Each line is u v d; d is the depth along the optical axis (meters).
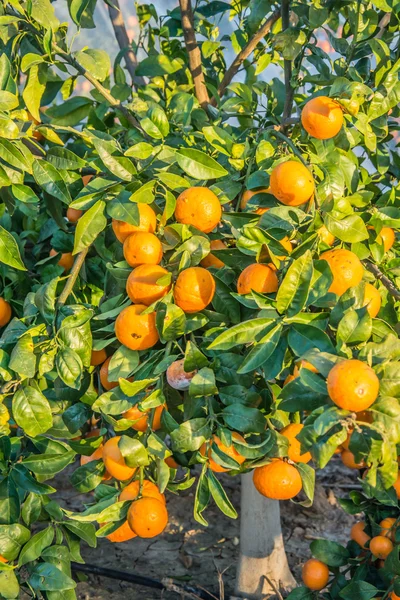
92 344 1.46
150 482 1.45
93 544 1.61
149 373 1.39
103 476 1.56
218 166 1.44
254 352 1.28
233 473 1.39
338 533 2.74
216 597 2.20
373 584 1.84
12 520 1.53
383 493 1.54
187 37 1.97
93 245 1.74
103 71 1.67
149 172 1.48
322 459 1.14
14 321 1.48
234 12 2.31
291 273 1.28
